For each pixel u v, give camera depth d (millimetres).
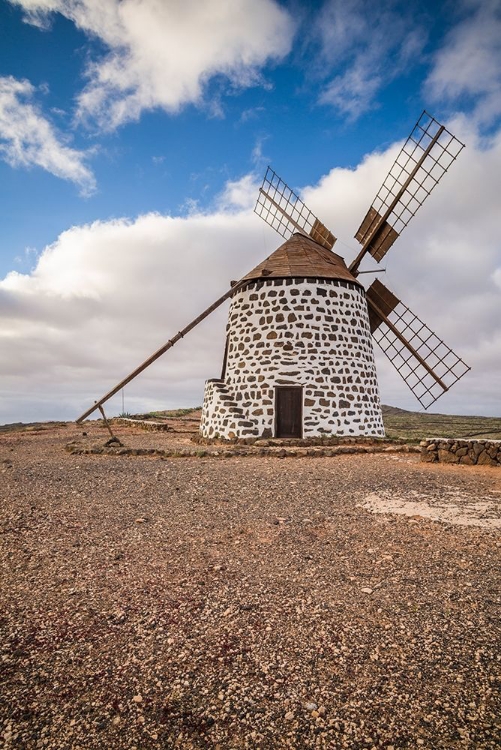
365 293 22062
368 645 4285
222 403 19078
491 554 6410
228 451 14828
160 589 5469
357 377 19188
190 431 25141
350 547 6785
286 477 11344
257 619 4777
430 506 8906
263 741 3209
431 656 4094
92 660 4102
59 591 5410
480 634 4418
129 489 10211
